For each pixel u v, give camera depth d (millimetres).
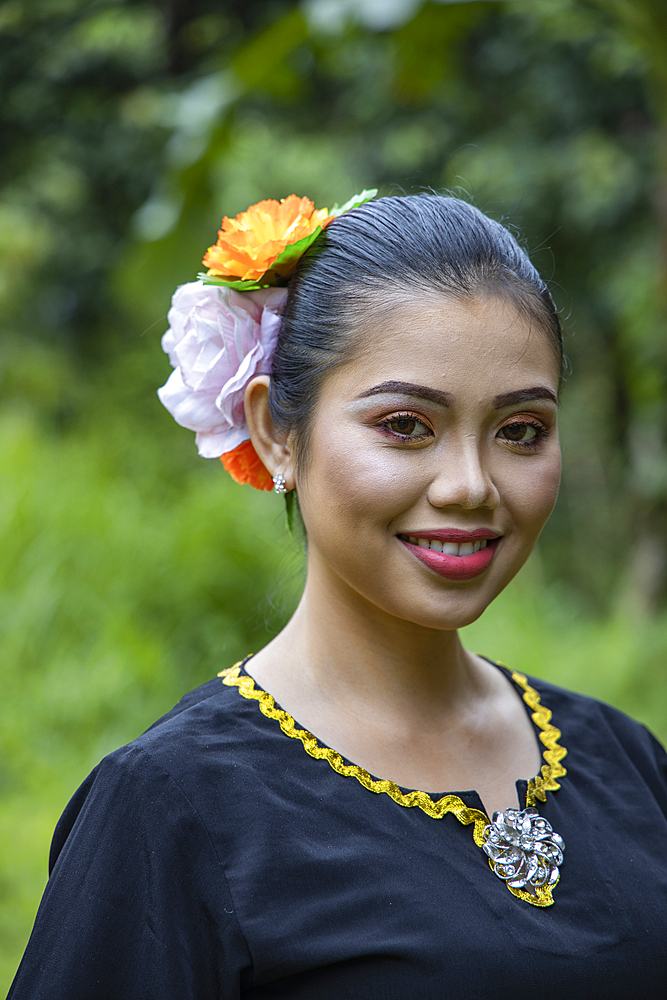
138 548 5699
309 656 1615
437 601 1477
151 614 5500
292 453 1620
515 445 1513
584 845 1551
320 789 1460
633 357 7867
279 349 1611
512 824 1486
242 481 1753
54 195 9086
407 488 1452
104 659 4977
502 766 1634
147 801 1415
